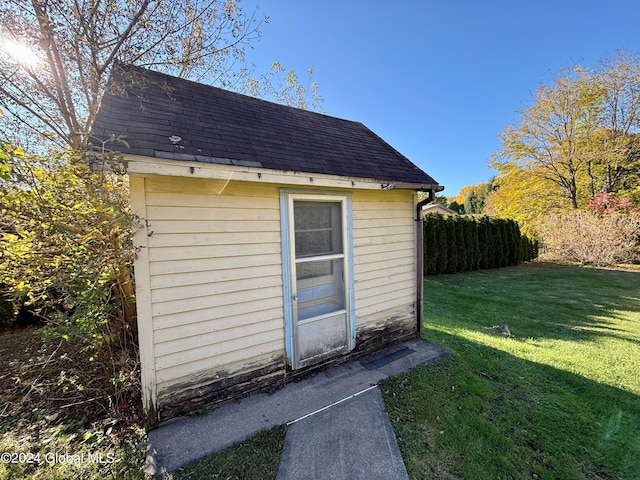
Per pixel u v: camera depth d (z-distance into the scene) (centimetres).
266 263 293
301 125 409
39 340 428
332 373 330
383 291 398
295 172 284
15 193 223
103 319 275
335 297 352
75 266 256
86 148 202
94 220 249
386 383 307
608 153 1395
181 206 247
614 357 389
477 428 241
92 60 345
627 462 212
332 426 239
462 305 659
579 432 243
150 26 369
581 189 1565
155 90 322
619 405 281
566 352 406
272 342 298
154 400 237
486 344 423
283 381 306
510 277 1023
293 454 209
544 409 272
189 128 278
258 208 286
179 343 248
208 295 261
